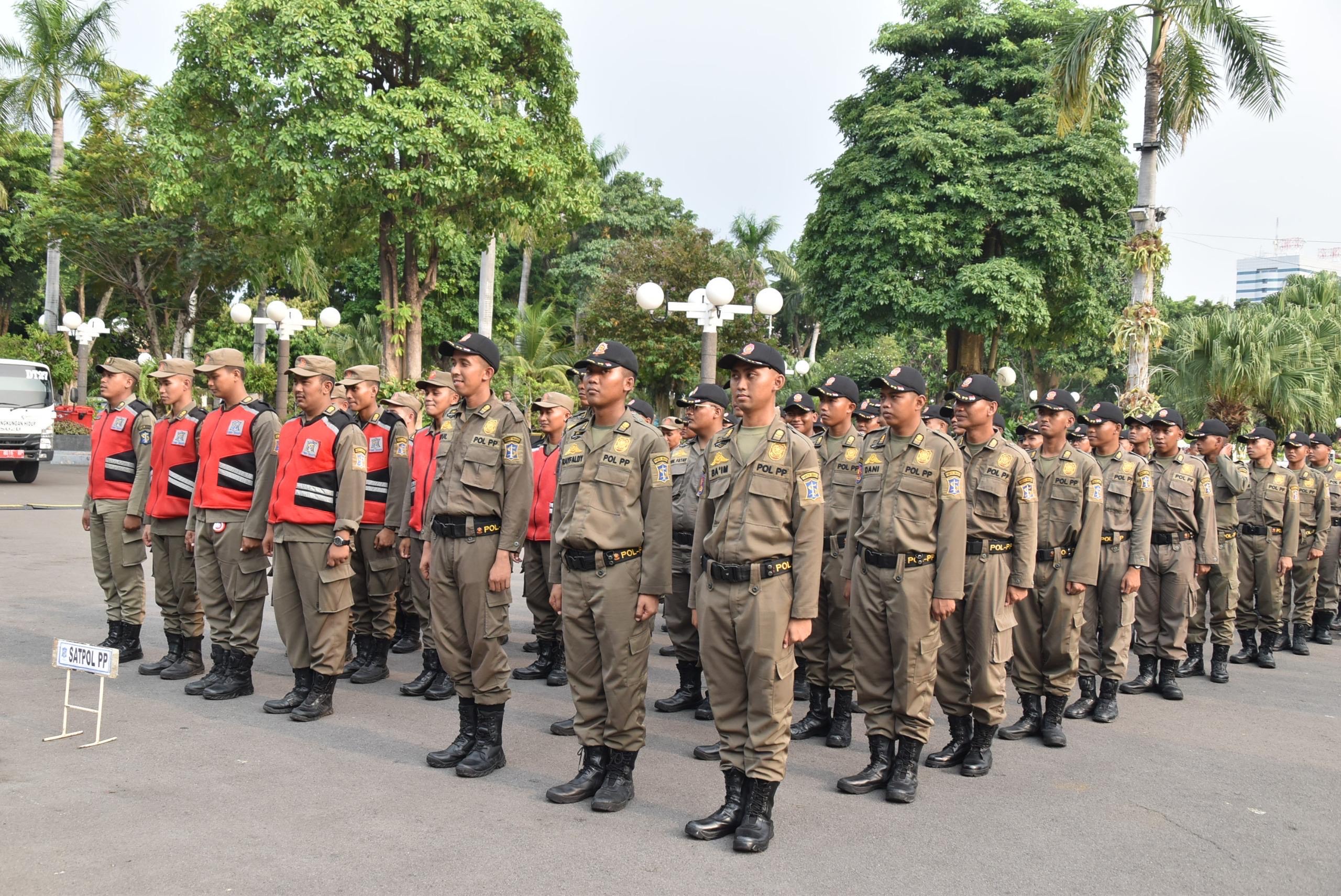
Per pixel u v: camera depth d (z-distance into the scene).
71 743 5.14
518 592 10.88
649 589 4.54
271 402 25.44
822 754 5.70
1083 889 3.88
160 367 6.62
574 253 38.09
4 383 18.69
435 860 3.90
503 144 17.94
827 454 6.53
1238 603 8.90
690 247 24.81
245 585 6.09
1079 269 20.62
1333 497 9.95
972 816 4.66
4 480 19.61
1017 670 6.17
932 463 4.98
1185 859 4.22
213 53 17.05
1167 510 7.38
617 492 4.63
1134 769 5.48
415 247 20.25
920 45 22.31
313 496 5.76
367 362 29.77
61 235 23.61
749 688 4.25
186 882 3.63
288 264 24.98
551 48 19.11
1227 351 16.44
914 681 4.88
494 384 23.45
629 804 4.64
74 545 11.91
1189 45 13.64
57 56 27.16
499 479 5.00
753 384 4.38
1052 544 6.03
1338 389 17.55
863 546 5.09
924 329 21.52
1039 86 21.38
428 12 17.52
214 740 5.29
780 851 4.15
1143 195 13.73
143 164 23.64
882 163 20.88
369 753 5.21
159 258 24.44
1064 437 6.25
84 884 3.58
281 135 16.86
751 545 4.25
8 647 7.06
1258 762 5.66
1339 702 7.28
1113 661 6.65
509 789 4.77
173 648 6.78
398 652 7.89
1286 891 3.93
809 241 22.73
